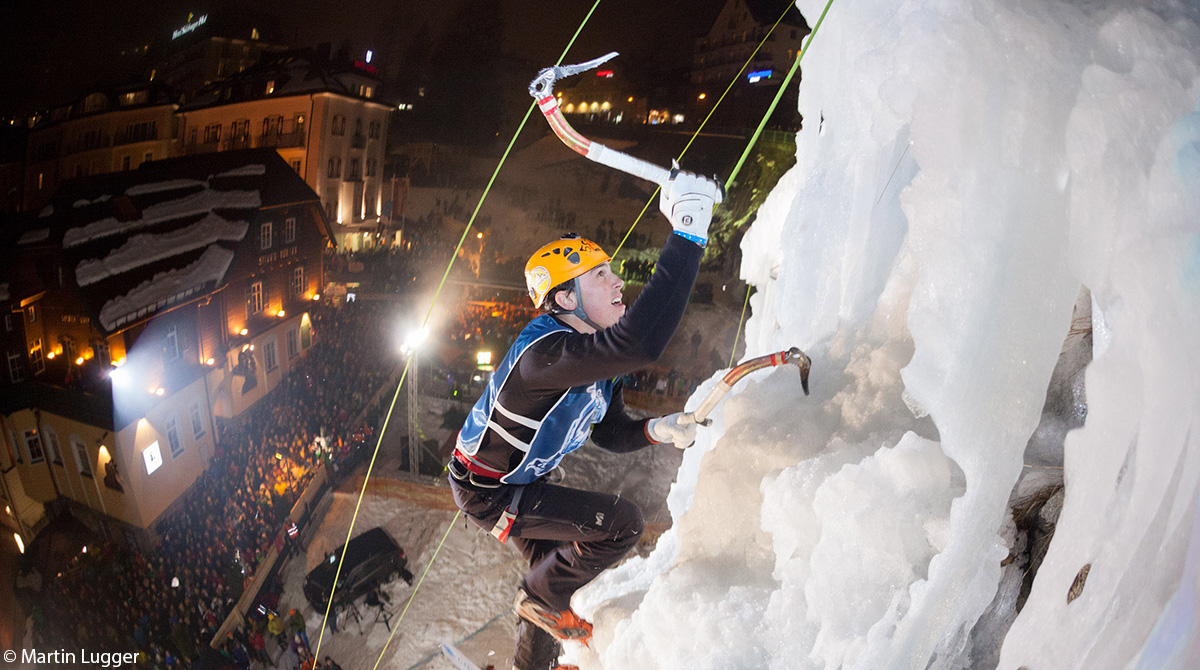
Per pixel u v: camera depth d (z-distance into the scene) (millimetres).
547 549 1938
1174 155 741
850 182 1535
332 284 30484
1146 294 740
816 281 1636
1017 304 889
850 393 1369
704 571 1449
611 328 1413
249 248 22000
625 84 51875
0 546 16062
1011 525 1128
